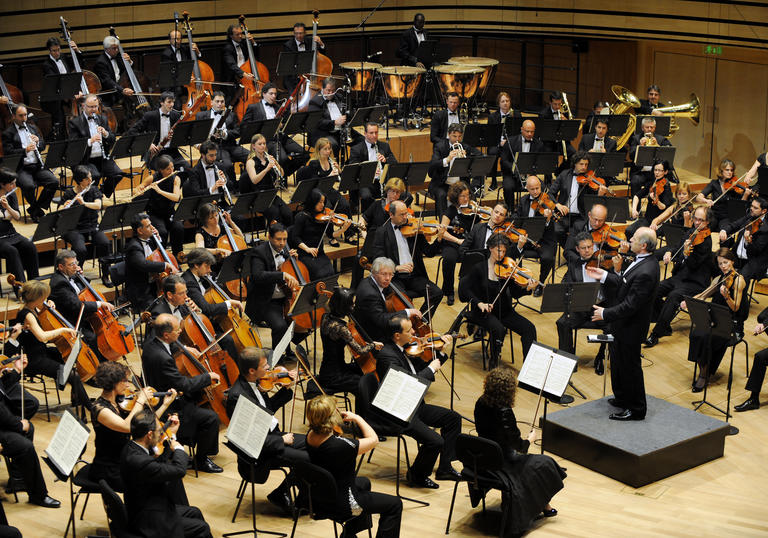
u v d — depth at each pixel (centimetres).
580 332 1127
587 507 784
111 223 1048
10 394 799
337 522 678
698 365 1050
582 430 869
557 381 786
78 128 1277
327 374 866
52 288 925
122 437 679
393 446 890
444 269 1180
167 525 614
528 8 1838
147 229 1030
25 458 734
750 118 1672
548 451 892
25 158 1186
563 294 918
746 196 1302
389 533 675
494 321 994
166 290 888
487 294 980
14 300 1041
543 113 1518
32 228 1180
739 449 898
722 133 1720
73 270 941
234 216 1134
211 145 1197
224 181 1188
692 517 765
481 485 721
